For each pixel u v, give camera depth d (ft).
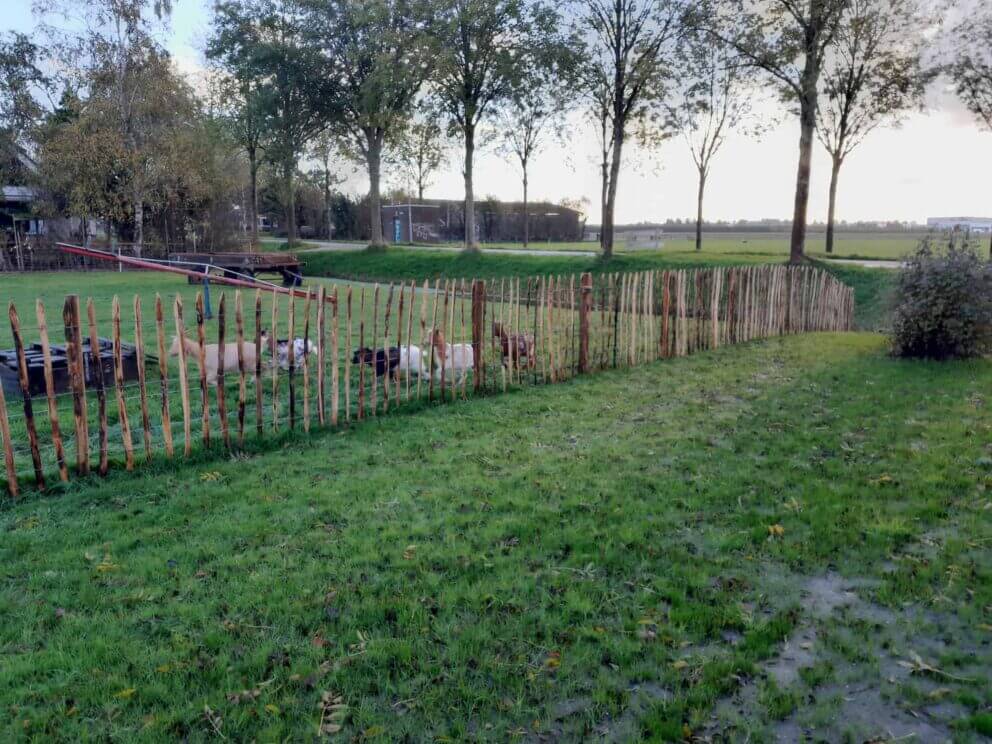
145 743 10.36
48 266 121.39
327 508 18.84
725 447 23.59
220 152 147.33
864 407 28.81
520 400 31.37
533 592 14.33
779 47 85.87
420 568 15.35
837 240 205.46
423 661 12.14
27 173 129.29
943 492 19.07
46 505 19.39
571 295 36.09
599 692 11.32
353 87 131.23
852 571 15.07
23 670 12.01
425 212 213.66
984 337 40.73
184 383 22.76
